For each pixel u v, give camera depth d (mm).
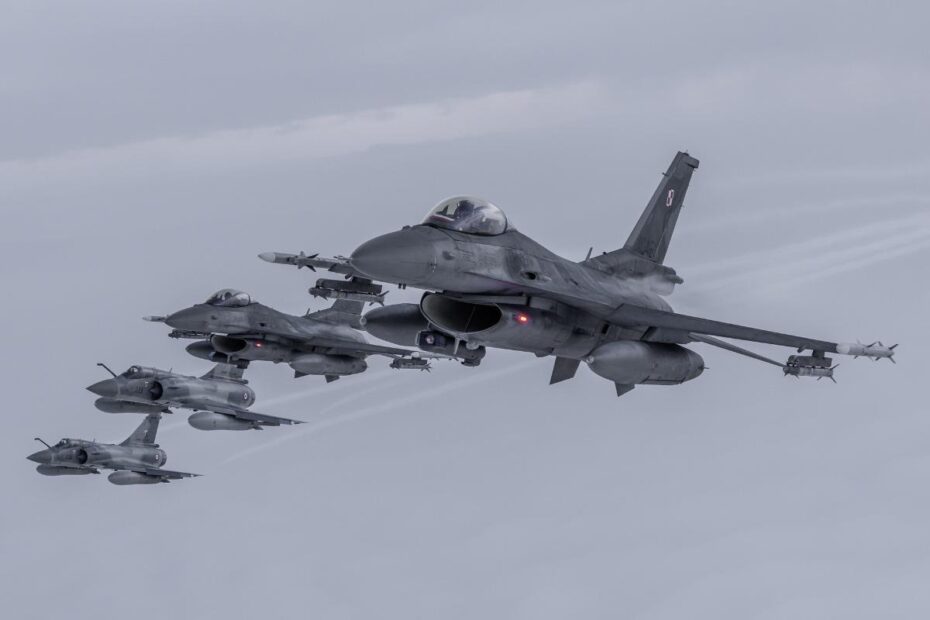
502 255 46250
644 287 59656
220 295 94125
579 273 51531
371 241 43406
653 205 61188
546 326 47719
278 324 94188
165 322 91438
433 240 44156
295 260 51875
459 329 48750
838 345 52062
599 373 48938
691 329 50375
